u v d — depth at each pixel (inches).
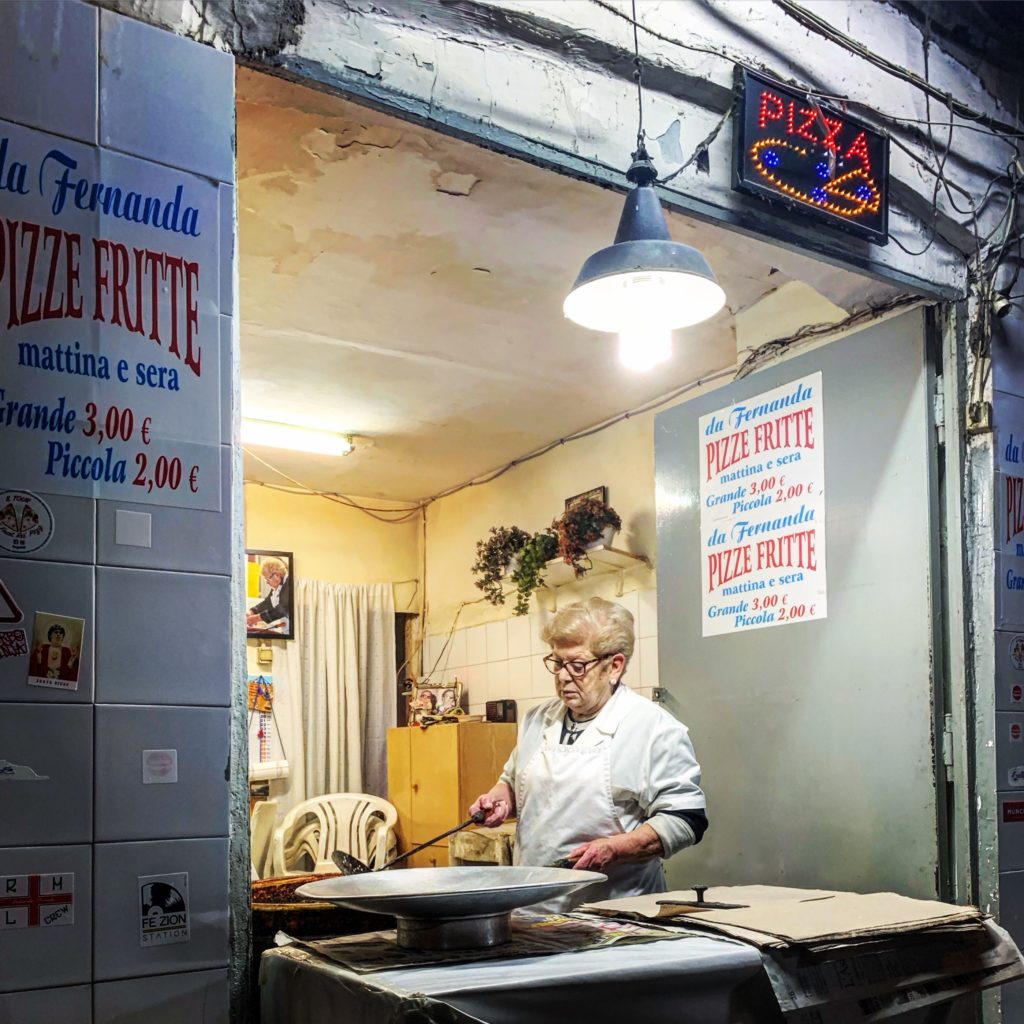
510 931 69.9
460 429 203.2
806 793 114.8
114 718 59.2
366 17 77.0
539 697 208.8
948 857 102.9
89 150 62.7
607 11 89.6
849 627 112.3
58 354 60.1
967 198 113.0
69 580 58.9
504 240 127.1
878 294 115.0
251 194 115.7
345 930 78.7
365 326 153.7
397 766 216.8
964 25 118.3
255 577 229.6
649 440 187.6
